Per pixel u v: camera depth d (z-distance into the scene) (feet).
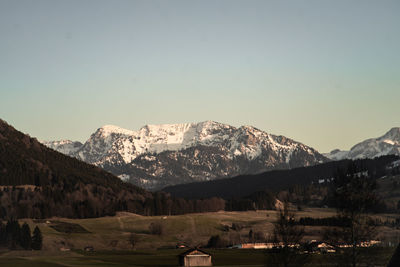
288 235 256.32
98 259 529.04
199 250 470.80
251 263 475.72
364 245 230.89
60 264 459.32
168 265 469.57
